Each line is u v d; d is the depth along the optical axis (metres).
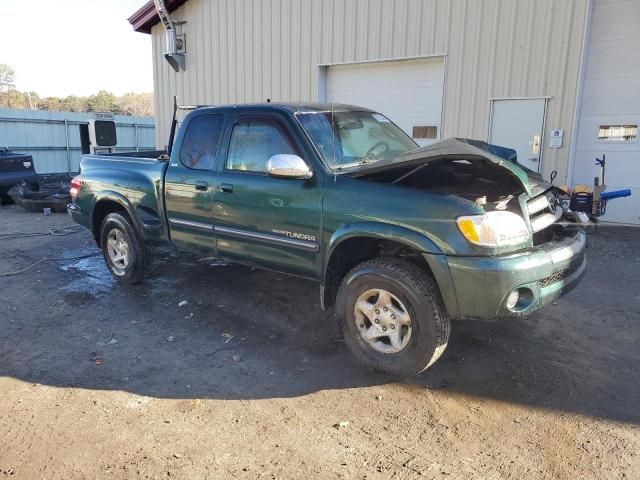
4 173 12.42
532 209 3.69
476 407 3.35
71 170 20.89
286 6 12.16
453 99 10.30
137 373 3.88
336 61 11.63
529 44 9.35
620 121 9.05
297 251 4.14
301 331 4.59
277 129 4.29
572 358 3.99
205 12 13.48
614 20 8.79
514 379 3.69
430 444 2.98
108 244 5.95
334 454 2.90
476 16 9.78
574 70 9.02
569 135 9.26
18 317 5.02
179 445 2.99
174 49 13.80
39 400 3.50
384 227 3.59
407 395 3.50
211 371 3.89
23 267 6.78
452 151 3.63
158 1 13.23
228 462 2.84
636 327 4.57
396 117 11.23
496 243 3.30
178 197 4.99
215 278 6.05
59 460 2.87
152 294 5.60
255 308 5.14
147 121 23.94
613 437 3.02
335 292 4.15
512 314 3.35
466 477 2.70
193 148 4.93
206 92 13.90
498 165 3.57
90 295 5.62
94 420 3.26
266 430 3.13
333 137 4.30
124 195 5.55
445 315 3.51
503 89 9.72
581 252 3.89
